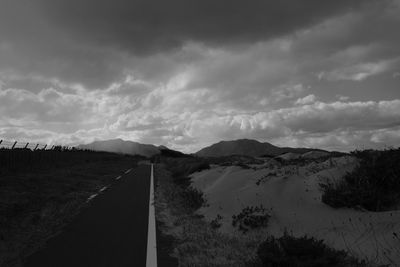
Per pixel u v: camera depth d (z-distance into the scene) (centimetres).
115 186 1950
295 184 1067
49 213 1111
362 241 660
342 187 866
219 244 781
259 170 1473
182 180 2128
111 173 2839
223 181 1432
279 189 1075
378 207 782
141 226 963
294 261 585
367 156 983
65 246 761
